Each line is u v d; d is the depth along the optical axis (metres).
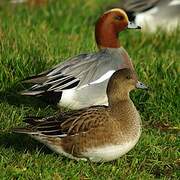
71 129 10.10
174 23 19.92
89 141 10.06
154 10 19.91
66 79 12.38
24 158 10.41
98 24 13.60
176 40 17.20
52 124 10.16
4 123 11.41
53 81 12.28
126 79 10.35
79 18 18.48
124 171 10.41
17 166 10.25
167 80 13.35
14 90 12.92
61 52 14.69
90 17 18.81
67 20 17.95
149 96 12.99
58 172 10.12
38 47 14.54
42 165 10.23
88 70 12.63
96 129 10.02
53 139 10.16
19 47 14.30
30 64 13.53
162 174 10.56
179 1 19.94
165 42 17.05
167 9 19.94
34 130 10.11
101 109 10.29
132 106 10.31
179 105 12.73
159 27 19.16
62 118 10.25
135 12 19.88
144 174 10.34
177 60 15.17
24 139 11.02
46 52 14.35
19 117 11.69
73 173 10.09
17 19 17.39
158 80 13.55
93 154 10.14
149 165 10.77
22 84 12.97
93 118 10.09
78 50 14.86
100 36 13.56
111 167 10.41
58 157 10.45
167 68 13.98
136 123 10.22
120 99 10.29
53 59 13.89
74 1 20.02
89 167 10.29
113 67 12.93
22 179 9.91
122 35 17.52
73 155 10.23
